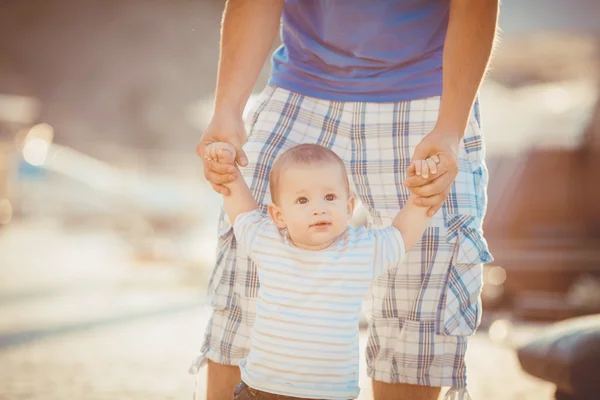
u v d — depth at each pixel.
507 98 13.55
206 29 39.22
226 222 3.23
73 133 38.00
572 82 14.33
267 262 2.79
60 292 11.02
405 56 3.19
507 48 15.23
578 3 13.75
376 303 3.22
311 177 2.75
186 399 4.75
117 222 20.27
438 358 3.11
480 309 3.15
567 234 10.43
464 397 3.10
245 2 3.10
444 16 3.21
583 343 4.08
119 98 38.62
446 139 2.77
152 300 10.49
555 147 10.70
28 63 38.81
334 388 2.69
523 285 9.93
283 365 2.69
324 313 2.70
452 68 2.85
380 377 3.21
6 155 22.44
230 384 3.18
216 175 2.89
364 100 3.22
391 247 2.77
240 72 3.05
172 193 17.59
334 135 3.27
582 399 4.05
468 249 3.09
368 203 3.30
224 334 3.16
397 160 3.19
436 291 3.10
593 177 10.60
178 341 7.22
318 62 3.29
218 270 3.21
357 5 3.17
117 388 5.06
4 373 5.54
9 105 24.47
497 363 6.33
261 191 3.19
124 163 31.41
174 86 38.72
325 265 2.72
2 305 9.59
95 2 38.81
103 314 9.05
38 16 38.78
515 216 10.65
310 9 3.33
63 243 18.94
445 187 2.74
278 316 2.72
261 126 3.29
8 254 16.42
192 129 38.25
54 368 5.76
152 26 38.88
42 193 22.50
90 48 38.84
